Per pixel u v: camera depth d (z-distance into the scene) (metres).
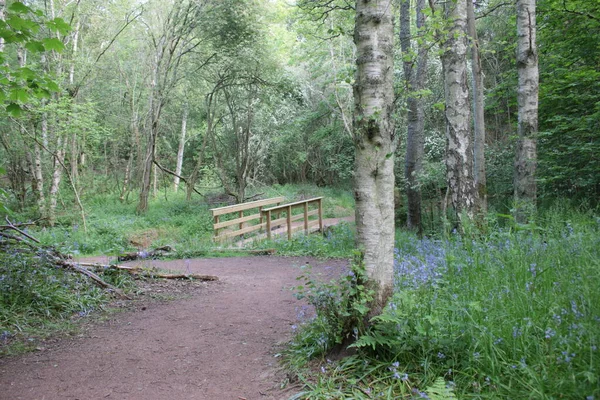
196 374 3.63
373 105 3.30
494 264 4.18
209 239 11.88
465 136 7.64
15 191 17.41
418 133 13.60
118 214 18.69
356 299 3.28
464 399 2.48
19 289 5.17
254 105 19.23
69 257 7.61
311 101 23.30
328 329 3.57
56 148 15.84
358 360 3.17
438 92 18.45
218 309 5.62
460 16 7.59
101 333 4.73
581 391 2.19
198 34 18.44
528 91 8.15
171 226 15.37
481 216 7.32
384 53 3.31
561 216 5.59
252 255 10.52
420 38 5.36
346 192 27.92
